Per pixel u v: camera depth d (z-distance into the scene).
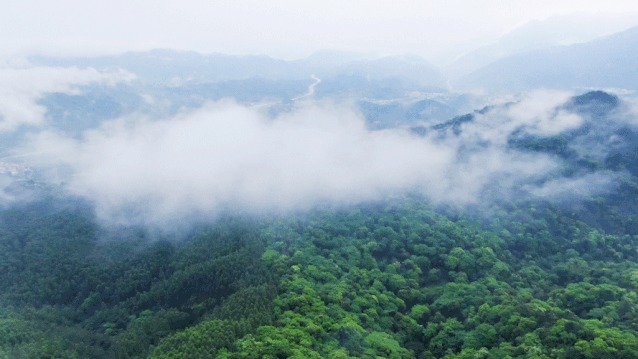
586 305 167.38
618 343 133.62
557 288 187.12
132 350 173.62
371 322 169.00
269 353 137.38
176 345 152.38
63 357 170.62
